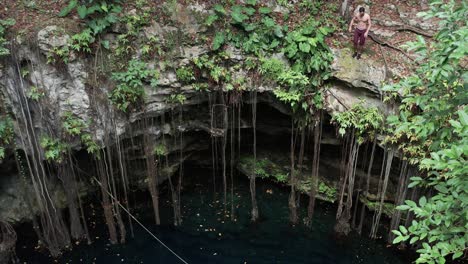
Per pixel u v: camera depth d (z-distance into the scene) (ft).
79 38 29.78
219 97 35.32
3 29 28.96
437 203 15.65
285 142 41.11
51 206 33.30
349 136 33.94
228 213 38.96
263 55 33.83
